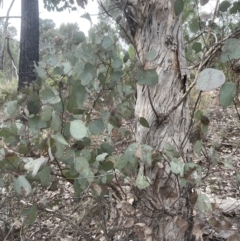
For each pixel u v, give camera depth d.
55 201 2.38
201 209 1.78
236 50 1.64
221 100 1.62
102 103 2.20
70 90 2.07
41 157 1.82
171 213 1.93
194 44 2.26
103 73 2.07
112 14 2.12
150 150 1.84
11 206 2.29
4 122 2.19
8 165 1.87
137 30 2.24
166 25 2.17
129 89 2.21
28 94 2.07
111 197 2.21
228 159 1.92
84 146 2.01
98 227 2.41
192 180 1.75
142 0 2.20
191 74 2.35
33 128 2.00
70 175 2.06
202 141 1.97
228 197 2.82
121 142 2.29
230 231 1.88
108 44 1.91
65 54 2.01
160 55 2.18
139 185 1.82
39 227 2.54
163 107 2.18
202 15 2.08
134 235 2.16
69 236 2.45
